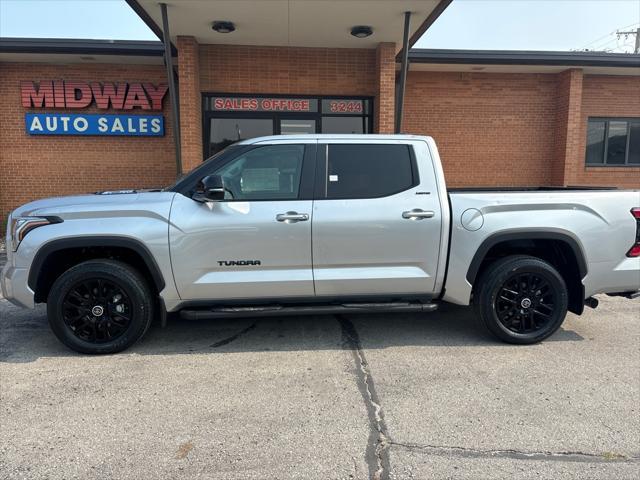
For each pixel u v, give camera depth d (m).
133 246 4.08
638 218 4.52
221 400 3.43
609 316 5.50
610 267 4.50
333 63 10.55
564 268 4.62
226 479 2.56
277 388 3.62
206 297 4.27
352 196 4.34
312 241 4.24
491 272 4.43
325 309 4.40
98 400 3.43
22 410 3.28
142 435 2.98
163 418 3.18
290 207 4.23
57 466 2.67
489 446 2.88
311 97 10.62
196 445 2.88
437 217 4.34
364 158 4.42
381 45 10.08
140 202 4.18
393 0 7.98
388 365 4.06
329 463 2.71
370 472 2.63
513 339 4.48
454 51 10.78
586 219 4.43
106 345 4.21
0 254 8.94
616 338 4.74
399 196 4.36
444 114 11.82
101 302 4.20
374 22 8.94
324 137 4.43
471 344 4.56
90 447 2.85
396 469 2.66
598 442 2.93
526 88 11.93
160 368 3.98
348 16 8.66
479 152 11.98
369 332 4.90
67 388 3.61
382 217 4.28
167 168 11.00
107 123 10.77
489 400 3.45
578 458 2.77
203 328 4.99
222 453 2.80
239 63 10.29
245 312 4.33
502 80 11.87
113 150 10.90
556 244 4.59
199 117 10.14
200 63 10.17
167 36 8.16
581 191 4.60
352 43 10.17
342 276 4.32
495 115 11.94
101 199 4.24
